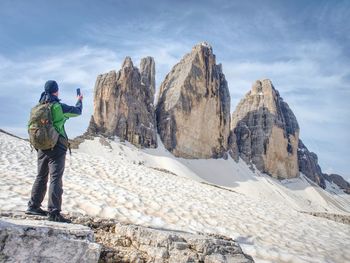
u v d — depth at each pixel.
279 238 15.59
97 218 8.29
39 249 5.04
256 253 11.71
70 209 11.80
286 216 22.52
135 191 18.83
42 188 7.06
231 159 121.44
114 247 7.05
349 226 24.77
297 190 126.88
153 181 23.91
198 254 7.02
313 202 121.50
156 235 7.24
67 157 25.52
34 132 6.42
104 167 25.06
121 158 87.06
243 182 110.44
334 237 19.03
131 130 100.50
